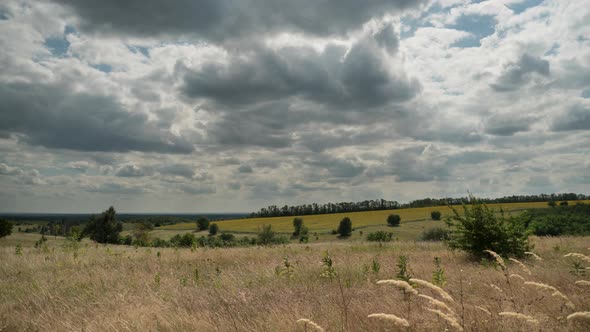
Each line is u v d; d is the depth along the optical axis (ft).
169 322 18.29
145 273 35.96
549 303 16.48
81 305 24.14
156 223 425.69
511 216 42.52
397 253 48.26
